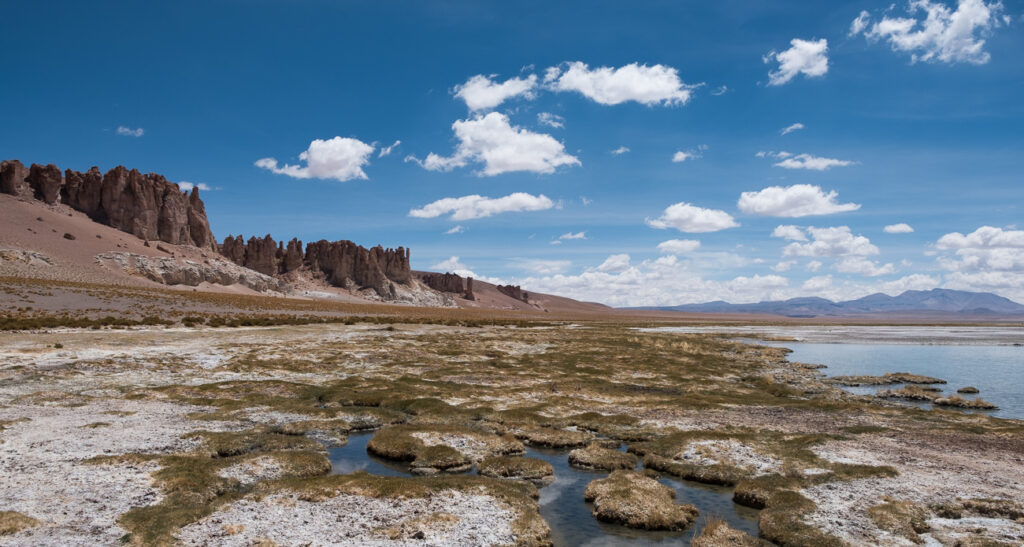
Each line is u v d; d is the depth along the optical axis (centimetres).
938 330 16762
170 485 1762
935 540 1538
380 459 2400
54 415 2673
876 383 5181
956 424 3075
